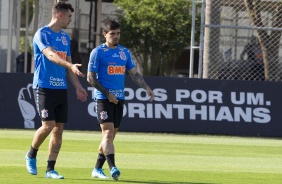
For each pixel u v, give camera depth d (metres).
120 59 31.42
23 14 85.56
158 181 31.11
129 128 58.56
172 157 42.34
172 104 58.66
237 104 58.75
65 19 30.89
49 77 30.61
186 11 83.44
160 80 58.72
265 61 61.38
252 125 58.66
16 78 58.47
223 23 65.06
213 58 61.81
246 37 62.41
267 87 58.81
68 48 31.36
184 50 86.12
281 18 61.09
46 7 79.12
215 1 61.03
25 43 79.94
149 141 51.97
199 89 58.66
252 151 47.62
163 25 83.06
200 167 37.72
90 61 31.23
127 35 83.00
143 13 82.88
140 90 58.53
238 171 36.28
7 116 58.38
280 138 58.47
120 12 85.25
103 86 31.03
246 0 60.88
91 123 58.53
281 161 42.16
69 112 58.47
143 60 84.50
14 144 46.38
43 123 30.73
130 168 36.25
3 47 78.38
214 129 58.62
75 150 44.19
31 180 30.00
